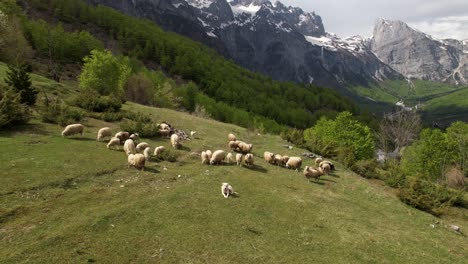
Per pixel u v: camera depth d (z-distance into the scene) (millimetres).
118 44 136125
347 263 13430
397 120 59719
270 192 20141
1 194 14500
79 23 139875
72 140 24016
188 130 36344
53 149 21125
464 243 18391
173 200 16594
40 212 13734
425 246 16656
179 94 86188
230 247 13203
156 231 13539
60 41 87625
